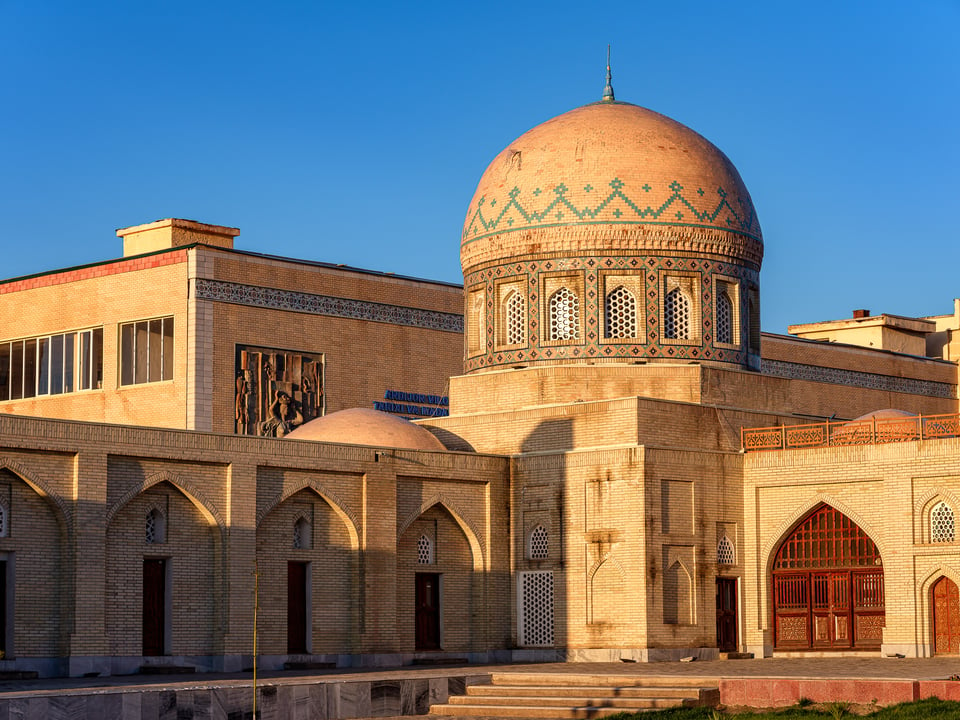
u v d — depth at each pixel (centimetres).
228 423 4478
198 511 3475
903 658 3703
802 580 3944
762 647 3947
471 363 4319
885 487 3803
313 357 4684
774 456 3994
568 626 3909
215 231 4991
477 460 3981
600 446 3931
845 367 6181
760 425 4153
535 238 4150
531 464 4025
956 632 3691
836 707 2647
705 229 4134
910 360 6481
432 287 5038
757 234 4288
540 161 4200
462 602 3956
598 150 4156
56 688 2870
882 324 6612
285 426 4584
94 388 4700
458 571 3959
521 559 4016
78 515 3228
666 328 4109
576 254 4122
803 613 3928
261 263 4606
